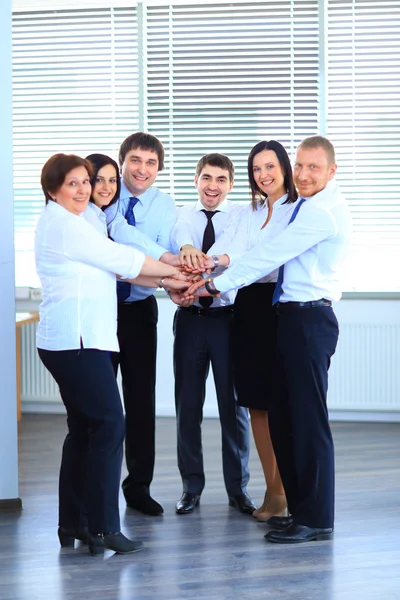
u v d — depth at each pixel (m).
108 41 6.49
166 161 6.50
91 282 3.24
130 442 3.98
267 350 3.71
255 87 6.42
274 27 6.38
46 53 6.54
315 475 3.49
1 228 3.97
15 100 6.59
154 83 6.48
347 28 6.35
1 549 3.46
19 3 6.51
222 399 3.97
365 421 6.39
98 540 3.37
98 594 2.96
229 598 2.91
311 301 3.43
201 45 6.45
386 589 2.98
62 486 3.48
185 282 3.68
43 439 5.70
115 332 3.34
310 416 3.46
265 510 3.82
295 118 6.41
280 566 3.21
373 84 6.35
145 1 6.43
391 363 6.27
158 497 4.23
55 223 3.22
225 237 3.91
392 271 6.39
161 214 3.97
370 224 6.40
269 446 3.80
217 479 4.64
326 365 3.48
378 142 6.38
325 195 3.43
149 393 3.97
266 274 3.51
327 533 3.53
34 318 6.07
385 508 4.00
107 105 6.54
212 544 3.48
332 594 2.94
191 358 3.98
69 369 3.23
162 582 3.06
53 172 3.23
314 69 6.41
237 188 6.47
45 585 3.05
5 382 4.00
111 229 3.80
